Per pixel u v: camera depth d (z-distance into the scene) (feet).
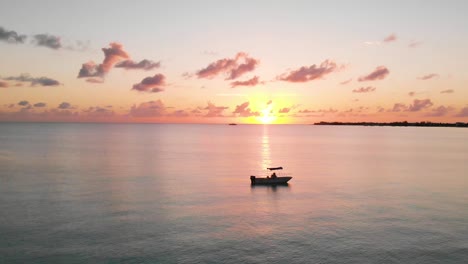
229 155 496.23
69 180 278.05
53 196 223.92
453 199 224.53
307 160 441.68
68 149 545.85
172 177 299.17
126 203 209.46
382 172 338.75
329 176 314.35
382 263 134.72
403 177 309.01
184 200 219.41
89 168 343.87
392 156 496.64
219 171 338.54
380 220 181.27
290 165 391.04
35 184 260.62
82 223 172.45
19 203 206.08
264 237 158.10
